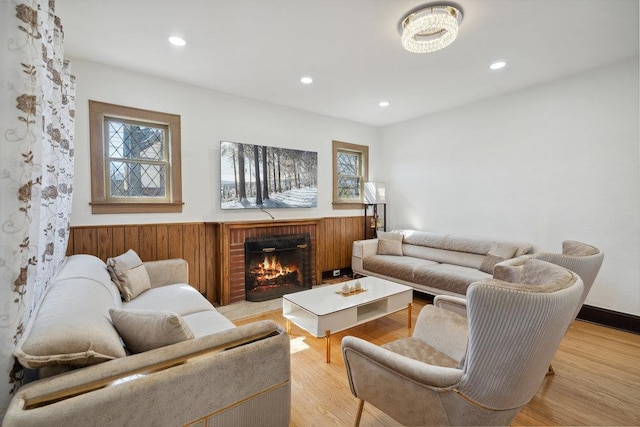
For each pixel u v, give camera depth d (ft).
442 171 13.75
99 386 3.01
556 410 5.44
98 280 5.77
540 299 2.90
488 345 3.09
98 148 8.80
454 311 5.80
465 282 9.88
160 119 9.87
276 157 12.52
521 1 6.04
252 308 10.68
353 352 4.29
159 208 9.91
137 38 7.50
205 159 10.85
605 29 7.09
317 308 7.54
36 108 3.47
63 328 3.25
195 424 3.44
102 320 3.86
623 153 8.77
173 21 6.78
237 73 9.60
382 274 12.89
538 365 3.20
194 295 7.68
